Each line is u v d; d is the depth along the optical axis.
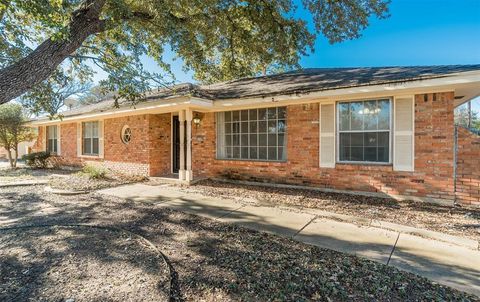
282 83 8.16
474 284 2.63
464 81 4.70
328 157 6.93
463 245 3.62
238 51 11.28
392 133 6.12
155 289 2.58
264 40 10.22
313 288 2.58
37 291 2.56
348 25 9.11
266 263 3.11
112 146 11.04
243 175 8.37
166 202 6.14
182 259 3.24
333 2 8.70
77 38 5.15
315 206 5.67
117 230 4.29
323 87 6.19
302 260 3.18
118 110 9.35
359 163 6.54
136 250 3.52
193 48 8.03
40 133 15.05
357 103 6.56
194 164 9.42
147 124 9.73
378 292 2.51
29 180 9.20
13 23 5.42
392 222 4.59
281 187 7.60
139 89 6.56
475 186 5.39
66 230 4.29
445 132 5.54
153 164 9.78
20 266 3.08
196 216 5.05
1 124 12.93
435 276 2.80
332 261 3.16
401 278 2.76
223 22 8.92
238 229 4.33
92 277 2.82
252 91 7.82
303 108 7.25
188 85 9.64
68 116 11.50
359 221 4.66
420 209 5.30
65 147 13.41
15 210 5.54
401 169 6.02
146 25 7.14
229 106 7.99
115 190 7.52
